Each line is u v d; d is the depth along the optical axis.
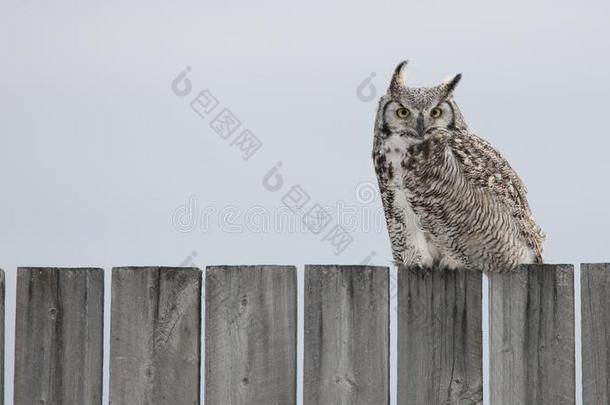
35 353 12.12
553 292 11.84
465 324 11.94
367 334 11.81
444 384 11.97
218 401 11.98
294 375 11.96
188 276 11.97
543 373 11.85
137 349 12.02
